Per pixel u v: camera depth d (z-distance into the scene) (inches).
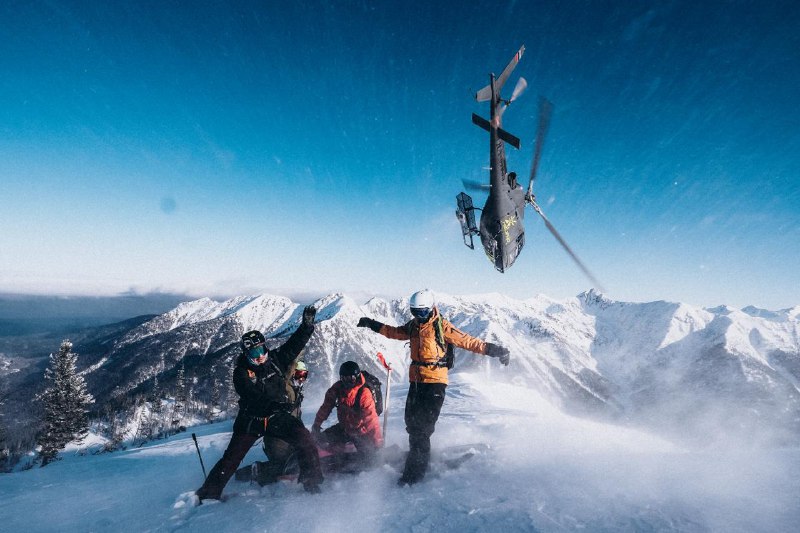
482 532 112.7
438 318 189.3
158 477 241.4
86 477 280.5
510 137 334.3
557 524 113.8
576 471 161.2
